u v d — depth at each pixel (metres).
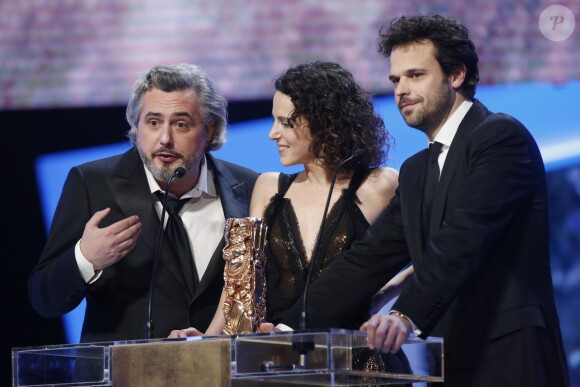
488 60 18.33
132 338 12.28
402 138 18.14
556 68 18.28
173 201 12.74
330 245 11.75
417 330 9.66
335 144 11.98
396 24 10.71
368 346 9.13
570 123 18.36
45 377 9.66
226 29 18.31
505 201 9.97
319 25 18.22
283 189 12.34
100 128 18.73
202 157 12.91
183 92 12.42
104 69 18.55
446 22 10.59
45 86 18.64
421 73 10.56
